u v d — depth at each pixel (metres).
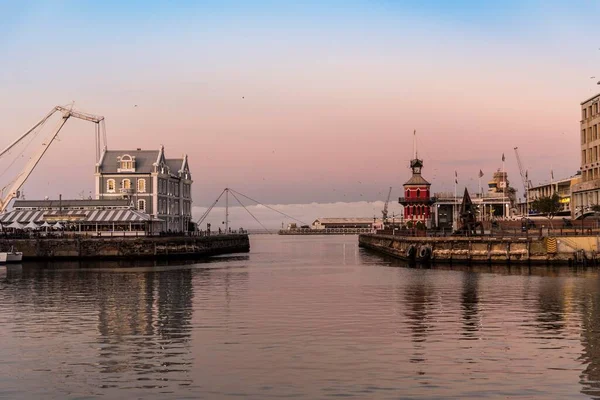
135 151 171.62
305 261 129.00
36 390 32.59
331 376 34.31
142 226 141.25
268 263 122.12
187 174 195.50
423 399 30.64
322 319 50.62
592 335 43.69
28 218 141.88
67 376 34.91
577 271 89.75
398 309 55.56
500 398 30.66
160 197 169.62
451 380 33.44
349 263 120.19
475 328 46.44
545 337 43.16
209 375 34.69
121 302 61.84
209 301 62.03
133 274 94.38
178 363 37.19
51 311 56.31
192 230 199.88
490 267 99.38
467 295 64.31
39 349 40.91
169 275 92.56
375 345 41.19
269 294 67.31
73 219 140.12
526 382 33.00
